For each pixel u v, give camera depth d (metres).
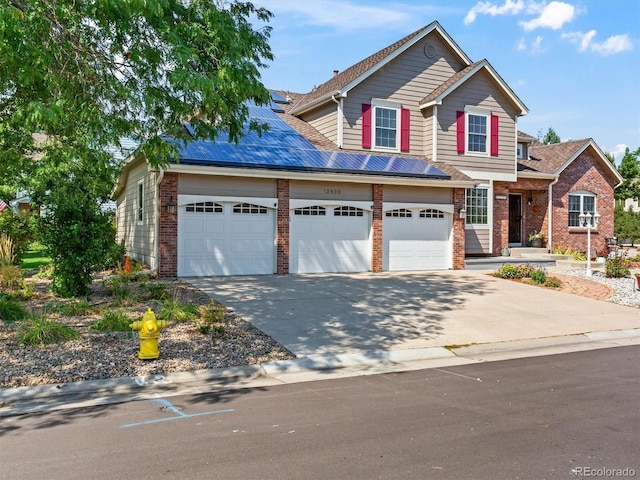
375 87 20.31
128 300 11.12
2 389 6.06
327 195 16.84
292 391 6.34
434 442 4.65
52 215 11.82
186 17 9.02
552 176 22.86
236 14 10.21
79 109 8.49
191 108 9.49
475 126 21.38
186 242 15.04
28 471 4.05
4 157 13.09
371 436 4.79
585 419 5.29
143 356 7.19
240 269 15.73
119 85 8.35
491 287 14.90
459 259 18.97
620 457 4.33
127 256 18.56
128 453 4.40
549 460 4.27
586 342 9.68
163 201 14.66
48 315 9.82
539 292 14.39
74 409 5.61
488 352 8.74
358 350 8.32
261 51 10.42
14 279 12.79
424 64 21.14
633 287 15.80
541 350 8.97
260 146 17.31
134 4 7.08
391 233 18.06
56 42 7.66
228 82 8.75
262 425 5.09
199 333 8.77
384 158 19.25
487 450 4.47
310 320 10.25
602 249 24.80
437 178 18.16
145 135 10.08
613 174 25.08
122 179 20.59
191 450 4.46
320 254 16.92
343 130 19.80
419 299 12.80
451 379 6.95
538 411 5.55
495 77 21.30
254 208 15.91
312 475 3.98
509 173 21.89
